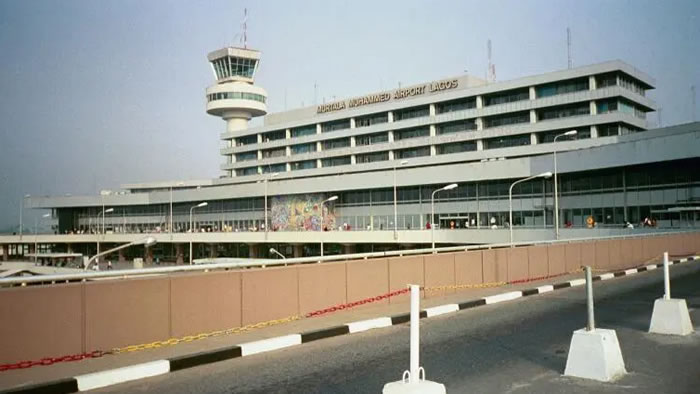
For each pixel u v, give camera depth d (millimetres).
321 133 104312
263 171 115688
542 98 77250
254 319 11227
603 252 25359
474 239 64438
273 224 94312
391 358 9289
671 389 7352
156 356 8945
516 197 68438
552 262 21594
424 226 77188
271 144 112625
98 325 9094
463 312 14070
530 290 17250
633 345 9930
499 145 82625
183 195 105062
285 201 92625
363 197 84062
